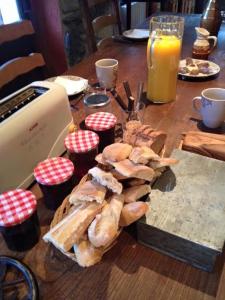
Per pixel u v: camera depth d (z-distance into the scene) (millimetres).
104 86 877
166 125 702
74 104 804
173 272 399
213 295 370
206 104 648
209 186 458
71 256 387
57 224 403
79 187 440
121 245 436
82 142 519
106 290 381
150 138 526
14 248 430
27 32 1037
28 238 425
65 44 1764
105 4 1993
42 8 1585
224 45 1184
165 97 782
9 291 382
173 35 735
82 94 851
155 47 716
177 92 850
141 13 2498
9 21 1521
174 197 439
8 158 482
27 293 377
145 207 408
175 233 385
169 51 710
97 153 536
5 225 384
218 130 678
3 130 472
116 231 389
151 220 405
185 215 411
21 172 516
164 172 485
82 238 390
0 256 417
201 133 606
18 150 500
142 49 1198
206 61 994
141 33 1314
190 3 2406
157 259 417
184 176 478
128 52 1173
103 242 372
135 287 383
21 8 1539
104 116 604
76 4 1756
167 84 761
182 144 582
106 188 428
